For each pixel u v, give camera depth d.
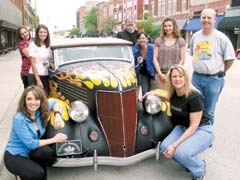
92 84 5.32
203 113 5.26
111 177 5.25
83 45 6.21
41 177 4.52
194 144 4.98
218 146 6.62
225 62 6.26
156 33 54.25
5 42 38.84
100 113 5.26
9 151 4.52
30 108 4.45
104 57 6.18
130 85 5.33
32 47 6.93
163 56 6.85
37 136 4.62
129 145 5.18
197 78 6.43
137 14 74.62
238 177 5.29
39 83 6.89
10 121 7.84
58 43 6.35
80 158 5.01
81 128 5.14
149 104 5.45
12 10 35.69
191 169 5.00
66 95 5.79
